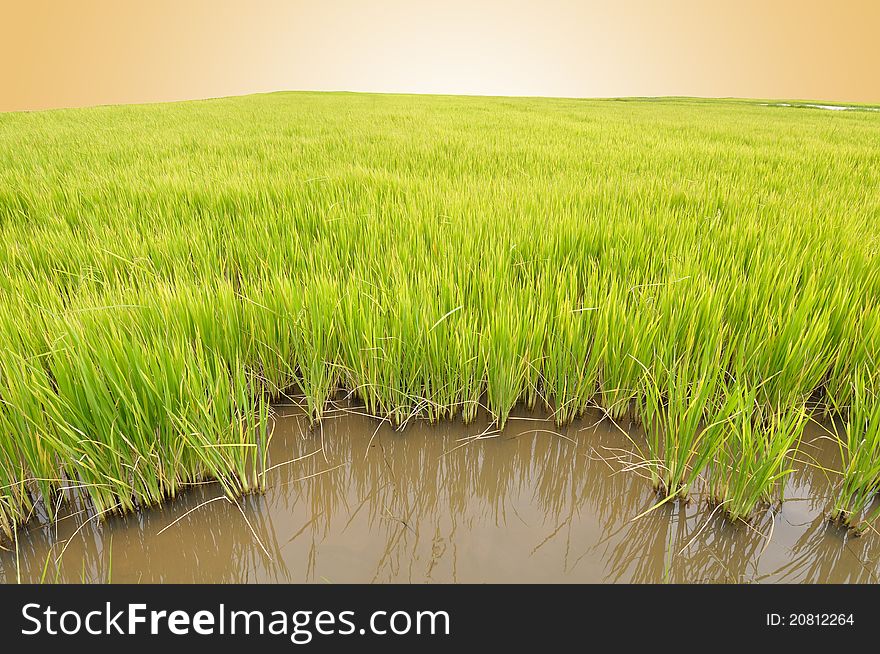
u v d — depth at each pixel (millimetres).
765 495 1877
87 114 17188
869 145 9328
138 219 4098
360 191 4820
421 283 2609
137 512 1883
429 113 16719
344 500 1983
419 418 2385
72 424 1799
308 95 41094
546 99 37156
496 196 4527
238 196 4566
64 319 2049
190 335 2320
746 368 2322
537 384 2520
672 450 1891
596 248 3398
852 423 2162
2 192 4695
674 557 1731
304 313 2441
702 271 2809
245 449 2008
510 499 1990
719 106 28875
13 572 1708
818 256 3129
